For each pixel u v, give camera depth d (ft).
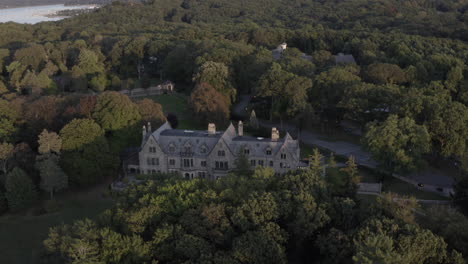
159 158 376.68
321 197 277.85
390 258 189.98
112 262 239.91
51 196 356.79
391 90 468.75
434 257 220.43
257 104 568.82
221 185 284.41
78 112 424.05
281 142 363.35
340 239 236.22
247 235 239.91
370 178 384.06
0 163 371.15
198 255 240.12
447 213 256.52
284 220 263.90
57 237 254.88
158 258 249.96
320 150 449.48
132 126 414.41
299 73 589.32
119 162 395.75
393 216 257.96
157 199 271.49
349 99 463.42
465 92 513.45
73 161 369.09
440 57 639.76
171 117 501.97
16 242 313.12
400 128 373.20
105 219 269.44
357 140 479.00
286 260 240.53
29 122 430.61
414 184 372.58
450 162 419.54
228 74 601.21
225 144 360.28
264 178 293.02
